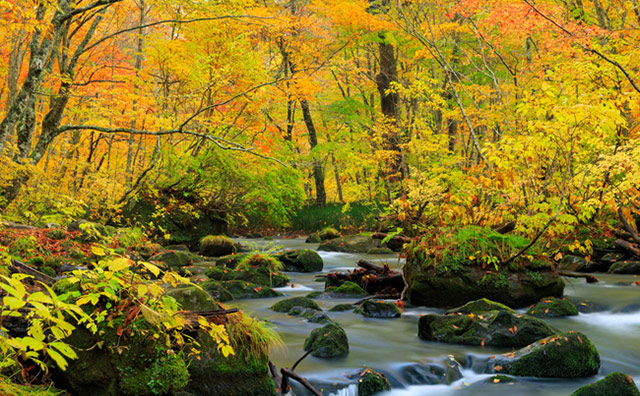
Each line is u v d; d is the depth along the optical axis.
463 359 4.27
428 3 11.93
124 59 15.60
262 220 19.42
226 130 12.48
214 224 14.38
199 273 8.50
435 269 6.45
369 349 4.50
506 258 6.50
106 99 9.42
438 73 17.39
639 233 8.32
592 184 6.93
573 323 5.60
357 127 18.86
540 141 6.36
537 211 7.27
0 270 3.32
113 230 9.21
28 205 8.80
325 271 9.95
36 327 2.05
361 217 17.98
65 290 2.88
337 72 19.83
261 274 7.91
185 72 11.56
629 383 3.28
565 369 3.98
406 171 14.95
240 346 3.25
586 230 8.23
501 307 4.95
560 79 7.46
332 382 3.60
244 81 11.23
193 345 3.10
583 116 5.86
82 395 2.65
